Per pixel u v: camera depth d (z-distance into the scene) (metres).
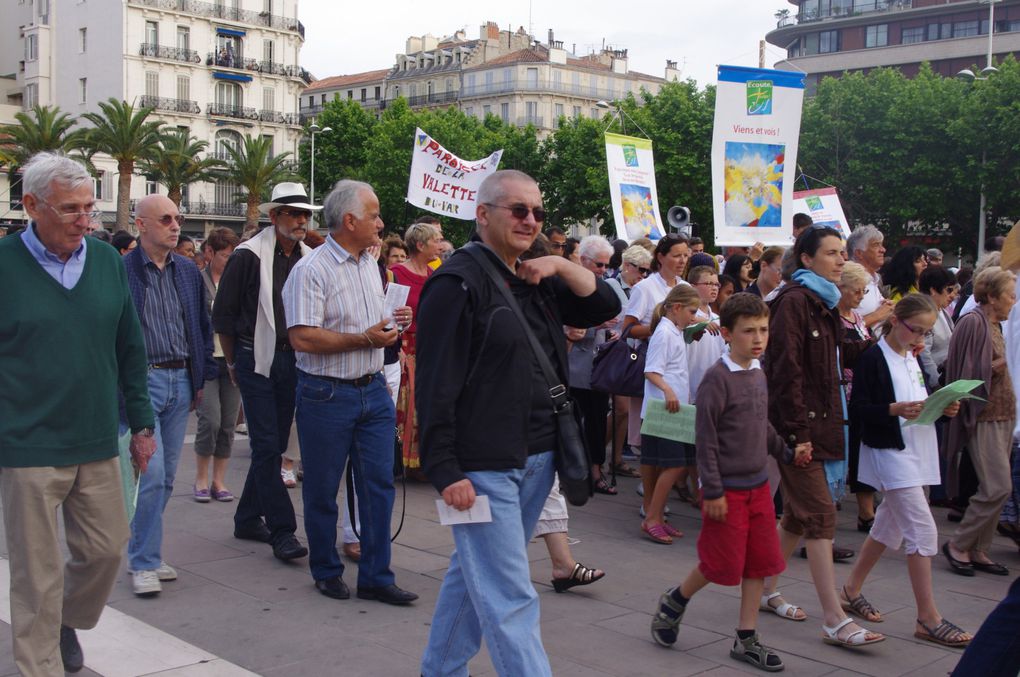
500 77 92.25
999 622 3.59
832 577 4.73
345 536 5.93
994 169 38.47
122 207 47.81
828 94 43.00
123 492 4.05
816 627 4.98
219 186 65.00
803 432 4.73
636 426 7.71
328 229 5.16
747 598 4.45
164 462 5.43
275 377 5.91
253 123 66.44
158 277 5.39
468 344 3.28
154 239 5.32
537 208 3.38
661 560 6.11
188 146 55.72
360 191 5.10
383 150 58.25
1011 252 4.77
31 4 67.62
